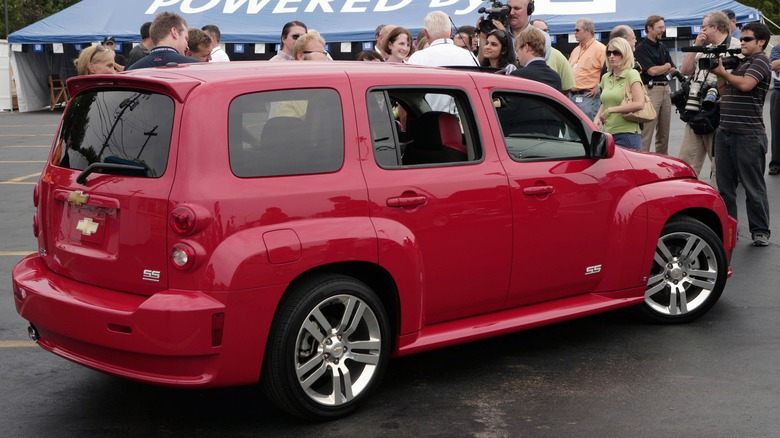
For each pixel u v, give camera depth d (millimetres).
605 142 5324
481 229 4863
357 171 4414
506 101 5152
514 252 5031
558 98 5359
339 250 4242
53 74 31375
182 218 3906
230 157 4062
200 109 4043
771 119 12492
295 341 4184
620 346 5516
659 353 5375
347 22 23141
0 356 5410
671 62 11648
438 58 8023
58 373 5125
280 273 4059
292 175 4211
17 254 8297
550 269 5238
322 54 7828
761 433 4203
